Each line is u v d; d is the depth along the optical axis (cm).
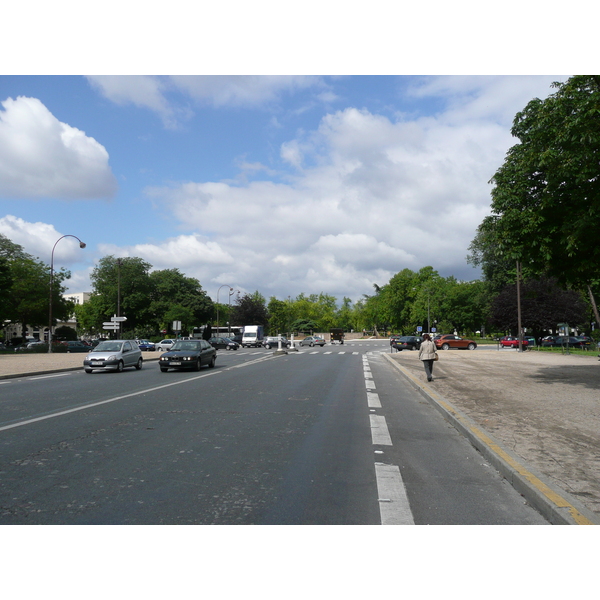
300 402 1218
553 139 1326
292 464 625
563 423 878
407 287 10131
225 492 509
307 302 11494
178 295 8631
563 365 2472
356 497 496
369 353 4531
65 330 7200
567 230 1335
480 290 7950
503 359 3067
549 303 5309
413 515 448
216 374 2058
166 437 789
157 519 434
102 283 8012
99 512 451
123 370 2427
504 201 1483
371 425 910
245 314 8638
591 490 498
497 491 525
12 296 6506
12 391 1487
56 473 579
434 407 1165
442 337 5069
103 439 773
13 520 432
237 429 860
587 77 1285
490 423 874
